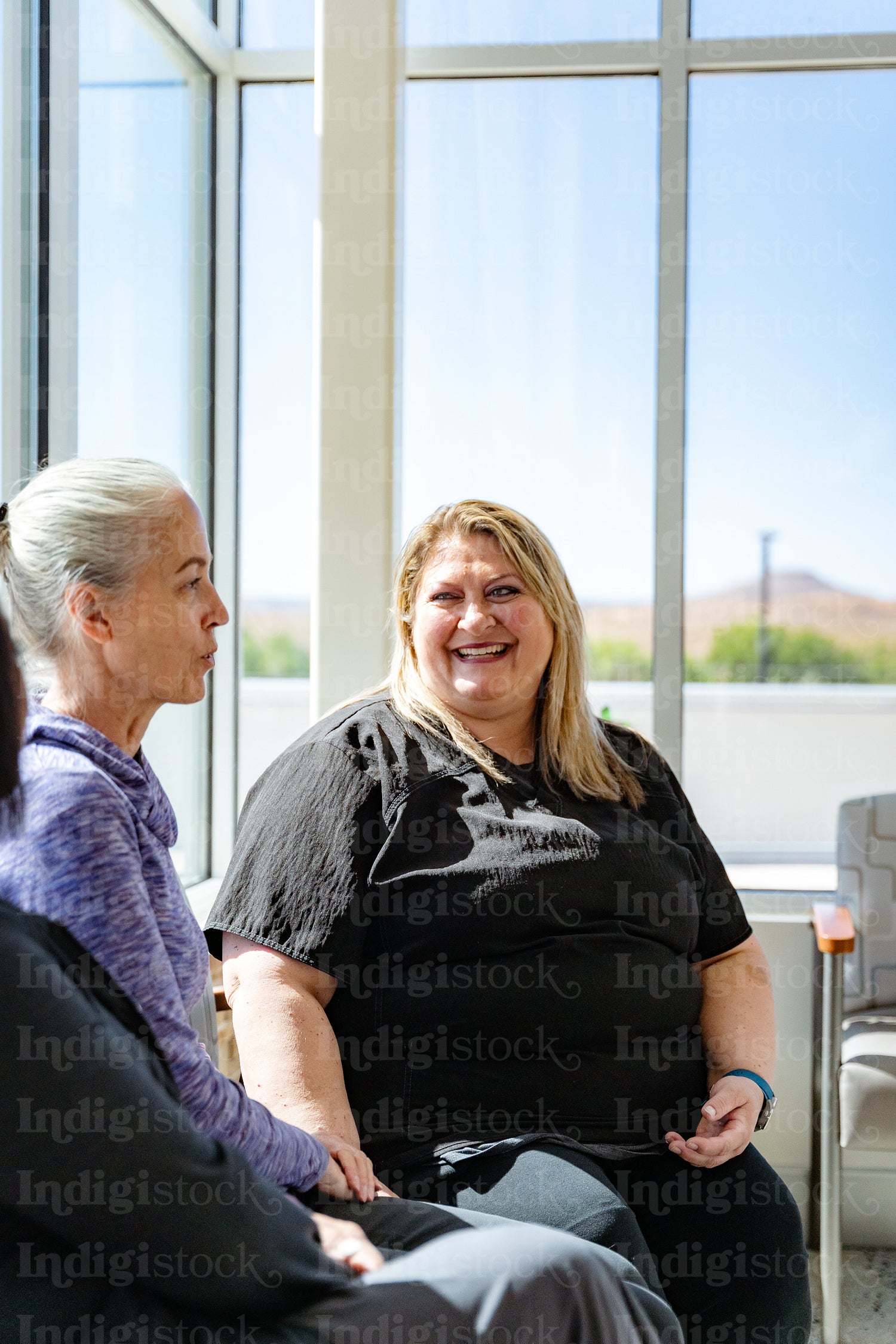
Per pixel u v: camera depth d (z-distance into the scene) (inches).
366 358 88.1
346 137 87.4
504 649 58.7
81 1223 31.3
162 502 42.8
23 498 42.4
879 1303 74.0
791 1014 84.4
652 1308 38.5
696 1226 51.1
